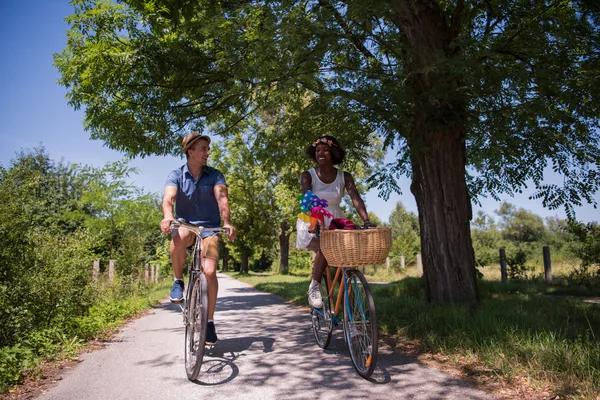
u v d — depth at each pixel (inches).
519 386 124.6
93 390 134.0
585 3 263.7
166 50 327.0
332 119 299.4
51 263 230.5
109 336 234.1
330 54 256.7
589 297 364.2
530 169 335.0
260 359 168.1
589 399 109.1
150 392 130.4
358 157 323.0
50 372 156.6
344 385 133.4
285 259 1407.5
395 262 1166.3
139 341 217.8
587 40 258.4
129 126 368.8
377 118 233.8
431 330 189.9
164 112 365.7
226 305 402.6
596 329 184.9
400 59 271.3
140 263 695.7
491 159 240.8
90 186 693.9
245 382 138.3
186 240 162.2
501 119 233.9
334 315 168.4
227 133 427.5
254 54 258.2
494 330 174.1
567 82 232.8
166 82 353.1
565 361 132.7
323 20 230.5
